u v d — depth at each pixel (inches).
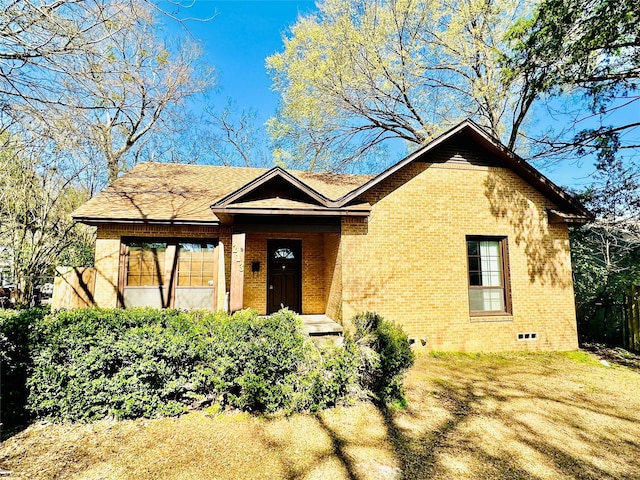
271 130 642.2
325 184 463.5
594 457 170.4
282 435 182.5
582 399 245.0
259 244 442.3
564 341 380.5
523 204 394.6
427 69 601.9
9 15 181.3
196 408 208.7
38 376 190.1
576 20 342.6
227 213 323.3
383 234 362.0
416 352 349.7
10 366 187.2
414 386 260.2
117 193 411.2
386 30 558.9
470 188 385.4
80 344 195.8
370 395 224.1
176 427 189.0
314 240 461.4
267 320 232.1
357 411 212.1
